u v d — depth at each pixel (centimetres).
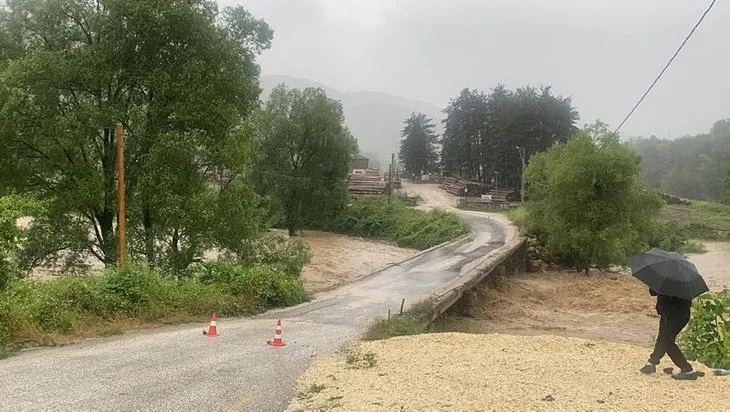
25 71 2347
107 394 889
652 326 2416
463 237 4850
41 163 2536
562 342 1346
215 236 2661
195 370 1062
